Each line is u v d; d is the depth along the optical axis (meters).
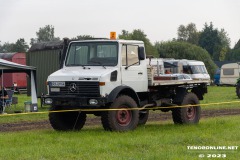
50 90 16.02
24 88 49.69
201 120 20.11
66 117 16.73
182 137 13.63
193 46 75.81
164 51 75.88
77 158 10.90
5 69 26.50
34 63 32.34
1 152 11.62
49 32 155.50
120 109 15.63
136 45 16.62
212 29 140.00
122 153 11.45
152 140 13.17
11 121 21.52
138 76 16.58
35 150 11.80
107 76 15.40
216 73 65.88
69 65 16.61
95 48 16.33
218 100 34.19
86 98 15.33
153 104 17.45
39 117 23.03
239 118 19.77
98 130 16.44
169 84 17.58
